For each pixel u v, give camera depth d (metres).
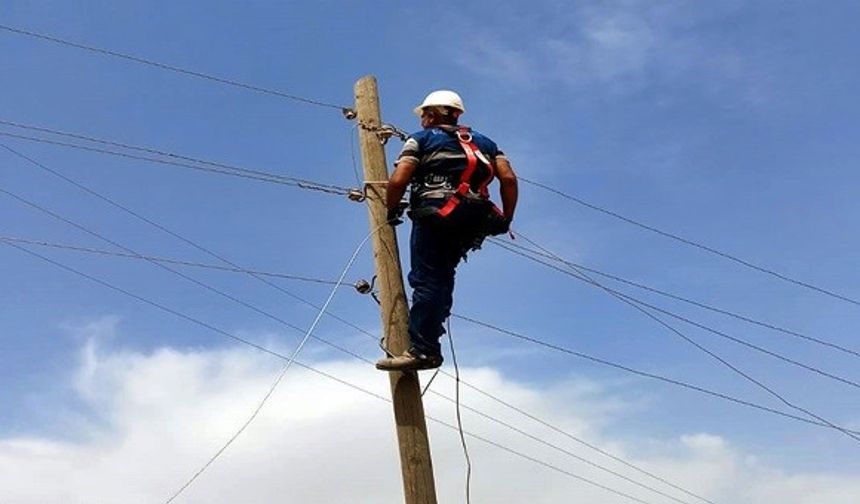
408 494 8.81
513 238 8.69
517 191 8.63
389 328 9.16
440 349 8.75
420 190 8.41
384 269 9.33
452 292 8.68
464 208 8.30
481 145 8.57
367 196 9.65
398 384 9.05
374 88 10.06
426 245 8.51
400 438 8.94
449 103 8.70
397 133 9.91
